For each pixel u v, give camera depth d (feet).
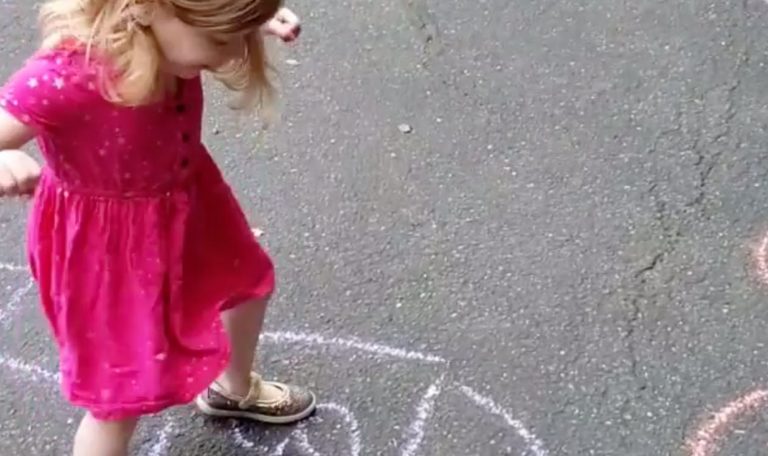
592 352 7.40
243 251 6.39
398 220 8.21
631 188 8.45
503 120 8.98
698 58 9.51
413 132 8.88
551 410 7.11
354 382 7.25
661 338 7.48
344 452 6.91
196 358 6.25
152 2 5.21
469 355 7.39
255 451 6.92
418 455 6.89
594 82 9.30
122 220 5.86
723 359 7.37
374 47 9.61
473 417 7.07
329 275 7.85
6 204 8.22
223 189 6.23
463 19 9.87
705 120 8.98
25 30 9.70
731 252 8.00
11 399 7.13
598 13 9.92
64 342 6.11
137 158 5.72
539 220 8.23
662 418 7.07
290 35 6.31
